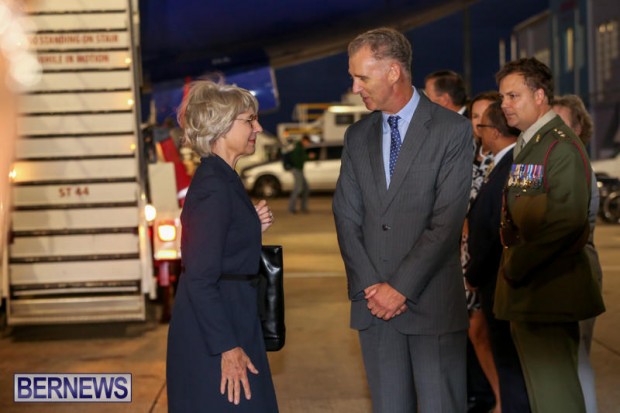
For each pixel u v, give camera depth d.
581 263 3.64
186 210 2.95
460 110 5.43
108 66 8.22
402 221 3.40
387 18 12.10
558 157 3.57
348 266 3.50
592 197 3.79
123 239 7.84
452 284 3.42
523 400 4.37
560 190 3.54
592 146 32.28
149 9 11.67
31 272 7.69
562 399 3.68
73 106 8.04
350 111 33.12
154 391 5.73
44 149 7.93
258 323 3.08
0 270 7.47
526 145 3.73
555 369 3.69
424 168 3.37
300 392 5.68
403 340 3.46
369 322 3.48
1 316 8.36
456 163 3.36
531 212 3.62
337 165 27.30
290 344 7.08
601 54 32.47
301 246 14.20
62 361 6.61
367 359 3.54
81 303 7.64
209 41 11.95
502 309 3.75
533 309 3.63
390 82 3.38
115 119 8.08
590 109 32.75
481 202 4.29
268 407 3.05
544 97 3.72
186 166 9.41
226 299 2.96
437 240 3.32
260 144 31.59
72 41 8.20
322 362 6.47
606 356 6.46
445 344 3.42
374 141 3.50
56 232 7.84
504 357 4.38
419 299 3.39
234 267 2.97
